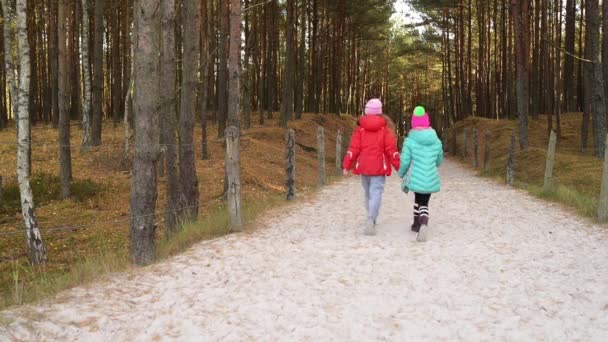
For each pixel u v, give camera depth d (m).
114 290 5.18
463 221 8.90
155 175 6.54
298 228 8.45
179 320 4.39
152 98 6.45
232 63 12.88
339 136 19.33
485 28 42.84
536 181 16.73
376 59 71.56
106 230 11.86
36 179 16.25
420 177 7.46
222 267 6.05
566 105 37.59
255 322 4.36
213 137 25.14
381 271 5.81
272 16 32.97
